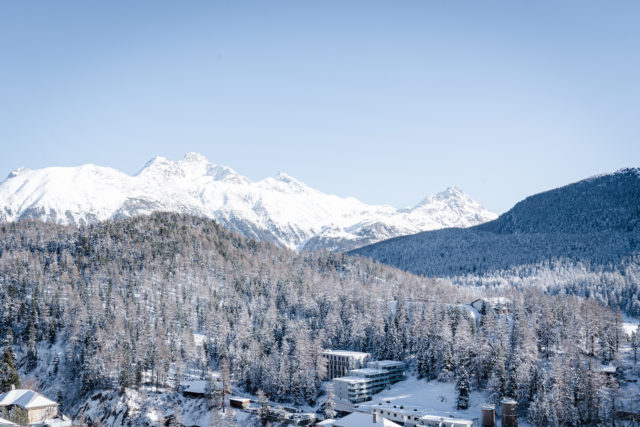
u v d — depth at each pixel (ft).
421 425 554.05
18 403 620.08
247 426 619.67
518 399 587.27
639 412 526.57
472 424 546.26
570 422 537.65
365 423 538.06
